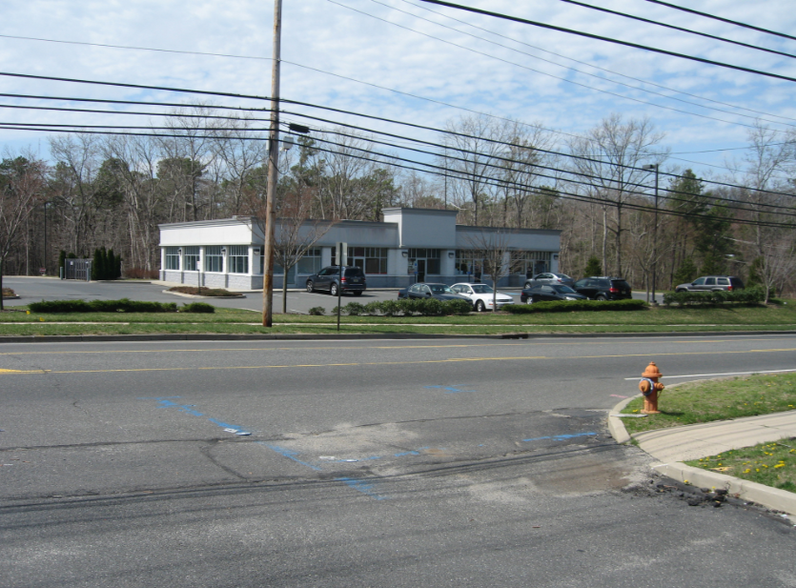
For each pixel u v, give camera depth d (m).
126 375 11.19
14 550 4.48
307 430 8.30
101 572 4.19
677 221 53.75
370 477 6.52
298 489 6.04
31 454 6.69
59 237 82.25
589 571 4.45
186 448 7.19
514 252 48.22
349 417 9.10
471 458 7.39
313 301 33.44
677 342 23.17
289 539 4.84
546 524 5.36
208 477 6.25
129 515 5.20
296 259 25.78
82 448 6.98
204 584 4.07
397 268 46.56
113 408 8.84
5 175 66.25
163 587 4.02
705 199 67.69
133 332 17.00
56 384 10.19
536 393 11.69
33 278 61.69
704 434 8.36
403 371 13.25
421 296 32.19
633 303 33.72
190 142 63.66
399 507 5.66
